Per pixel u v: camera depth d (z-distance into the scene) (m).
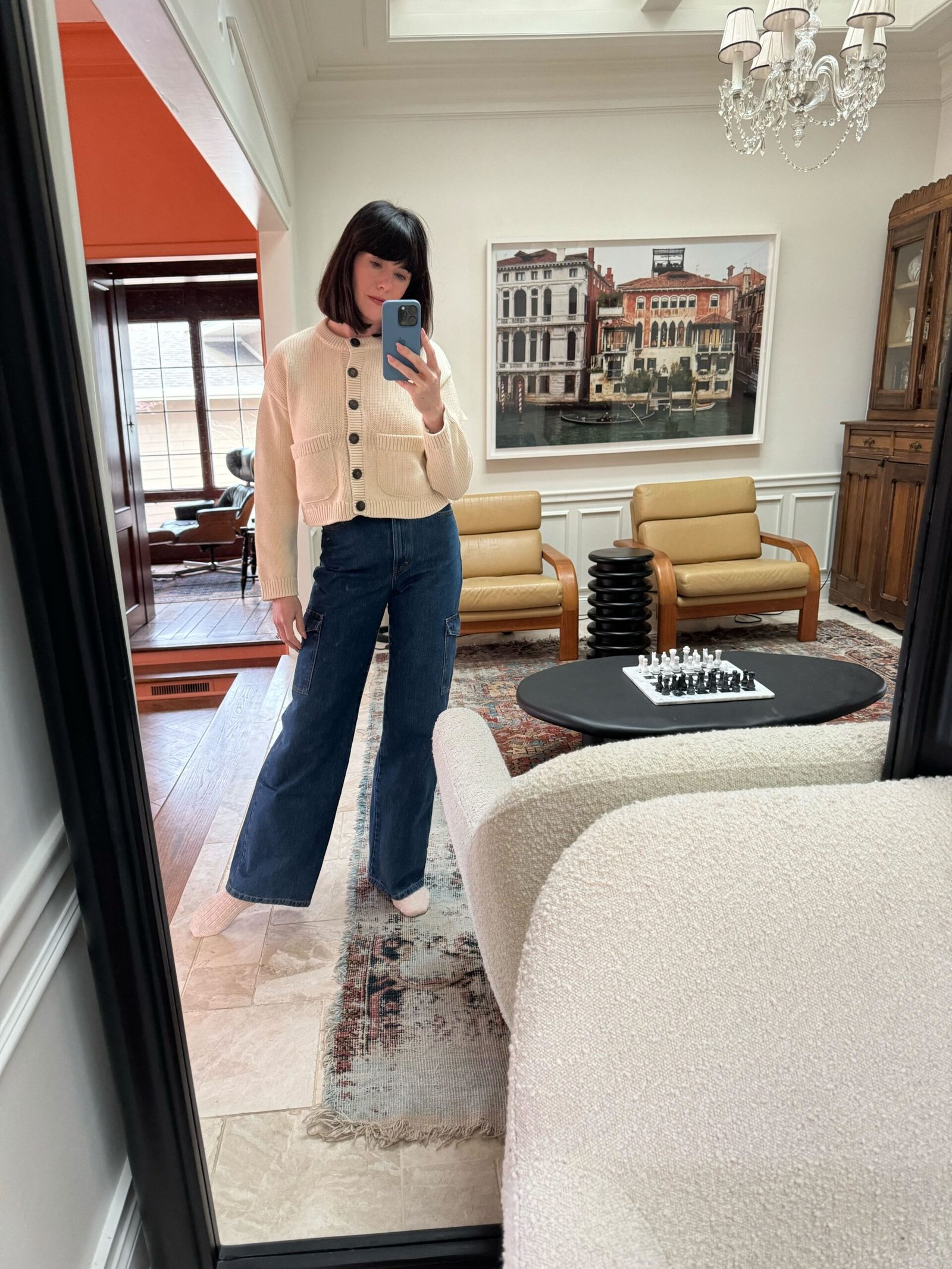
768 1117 0.57
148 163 3.93
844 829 0.60
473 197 4.05
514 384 4.23
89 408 0.71
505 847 0.75
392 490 1.47
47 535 0.69
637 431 4.36
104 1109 0.90
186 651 4.90
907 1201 0.57
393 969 1.60
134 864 0.78
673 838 0.60
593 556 3.57
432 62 3.77
